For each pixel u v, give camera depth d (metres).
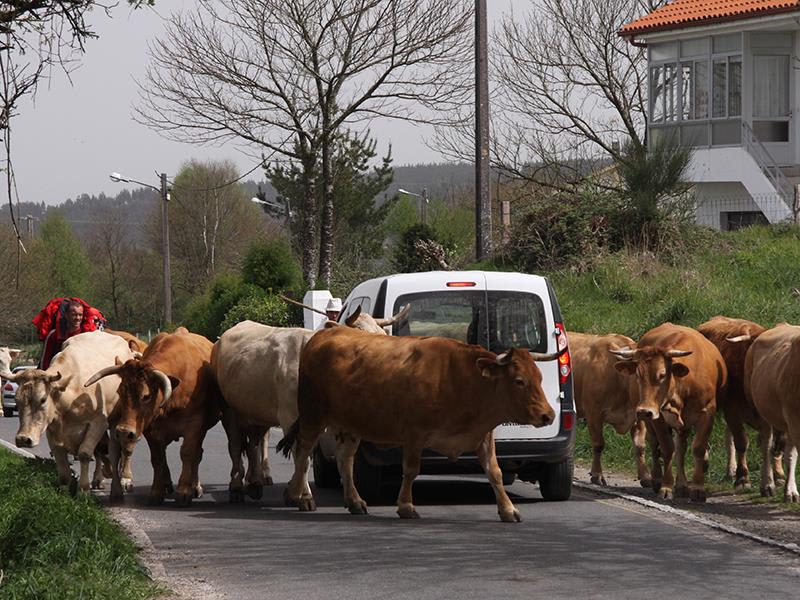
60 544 10.91
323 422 14.62
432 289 15.42
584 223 31.89
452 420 13.77
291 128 40.94
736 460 17.47
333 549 12.10
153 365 15.11
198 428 15.66
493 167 43.66
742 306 25.75
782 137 42.53
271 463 20.97
